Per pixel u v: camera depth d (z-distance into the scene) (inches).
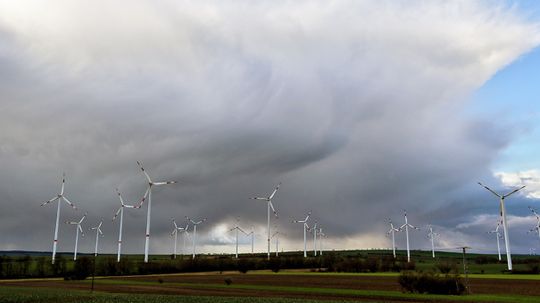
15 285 3472.0
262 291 2620.6
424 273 2402.8
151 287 3065.9
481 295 2213.3
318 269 5433.1
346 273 4662.9
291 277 4047.7
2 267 4970.5
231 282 3380.9
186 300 1971.0
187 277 4503.0
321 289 2694.4
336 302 1857.8
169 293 2512.3
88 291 2645.2
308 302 1859.0
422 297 2138.3
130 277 4709.6
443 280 2329.0
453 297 2105.1
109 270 5236.2
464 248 2353.6
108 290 2778.1
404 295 2249.0
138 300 1975.9
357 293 2356.1
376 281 3376.0
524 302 1863.9
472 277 3558.1
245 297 2160.4
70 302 1911.9
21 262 5177.2
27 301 1973.4
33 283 3811.5
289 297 2186.3
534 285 2778.1
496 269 4904.0
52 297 2126.0
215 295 2326.5
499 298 2031.3
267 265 5792.3
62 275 5226.4
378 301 1969.7
